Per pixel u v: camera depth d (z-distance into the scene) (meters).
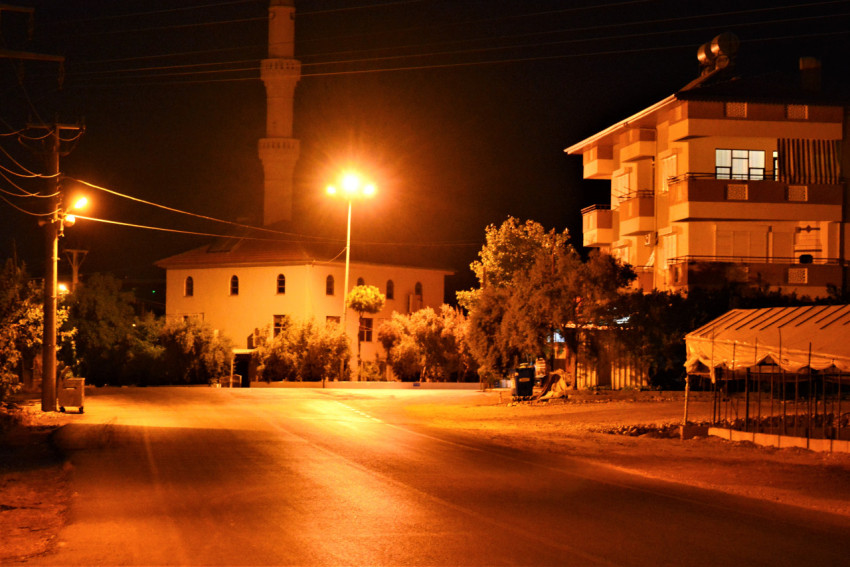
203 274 77.81
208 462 16.80
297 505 12.16
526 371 37.91
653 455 19.31
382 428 24.98
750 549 9.61
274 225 78.81
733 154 42.44
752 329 23.28
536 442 21.89
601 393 37.06
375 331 76.69
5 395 28.27
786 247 42.59
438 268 82.62
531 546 9.66
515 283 39.81
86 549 9.56
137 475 15.05
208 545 9.70
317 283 72.94
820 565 8.88
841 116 42.28
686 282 41.50
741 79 43.84
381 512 11.65
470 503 12.40
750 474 16.27
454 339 65.31
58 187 31.19
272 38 81.06
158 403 35.97
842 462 18.05
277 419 27.86
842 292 40.06
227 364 66.75
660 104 43.22
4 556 9.30
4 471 16.08
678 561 9.02
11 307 27.53
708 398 33.81
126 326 62.50
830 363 19.86
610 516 11.51
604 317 37.97
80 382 30.47
